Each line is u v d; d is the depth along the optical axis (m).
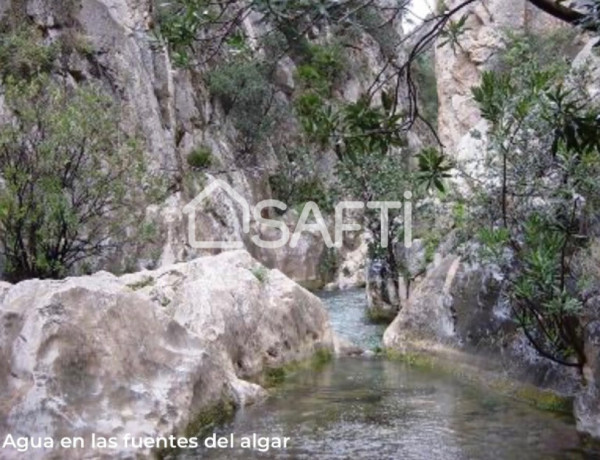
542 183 6.32
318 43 28.03
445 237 10.48
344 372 8.50
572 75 6.20
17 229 9.48
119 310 5.91
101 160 10.38
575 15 2.61
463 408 6.76
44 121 9.83
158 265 12.46
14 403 5.05
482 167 8.62
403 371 8.52
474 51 20.41
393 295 12.88
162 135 17.81
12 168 9.35
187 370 6.18
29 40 14.88
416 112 3.06
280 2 2.59
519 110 5.76
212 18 2.94
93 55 16.58
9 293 5.83
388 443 5.77
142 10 17.97
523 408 6.71
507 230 6.05
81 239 10.45
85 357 5.45
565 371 6.70
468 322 8.34
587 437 5.66
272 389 7.62
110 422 5.24
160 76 18.58
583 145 2.98
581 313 5.98
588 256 5.96
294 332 8.99
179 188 17.95
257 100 24.48
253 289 8.62
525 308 6.41
